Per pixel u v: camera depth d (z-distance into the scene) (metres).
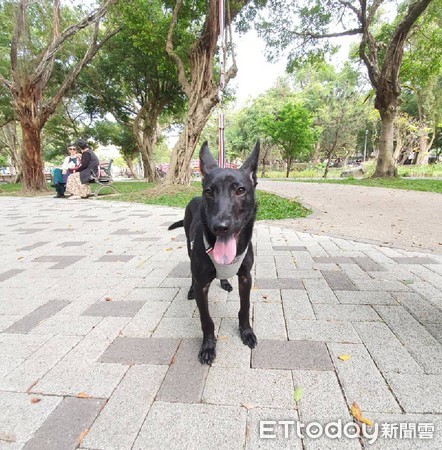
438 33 15.24
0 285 3.57
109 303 3.03
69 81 15.02
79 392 1.82
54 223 7.21
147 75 18.52
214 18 11.06
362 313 2.68
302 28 16.52
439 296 2.97
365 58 16.20
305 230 5.76
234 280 3.56
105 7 13.27
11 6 14.50
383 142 17.17
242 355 2.16
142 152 22.23
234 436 1.50
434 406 1.66
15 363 2.12
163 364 2.07
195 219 2.61
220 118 6.58
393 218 6.75
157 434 1.52
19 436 1.53
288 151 27.70
